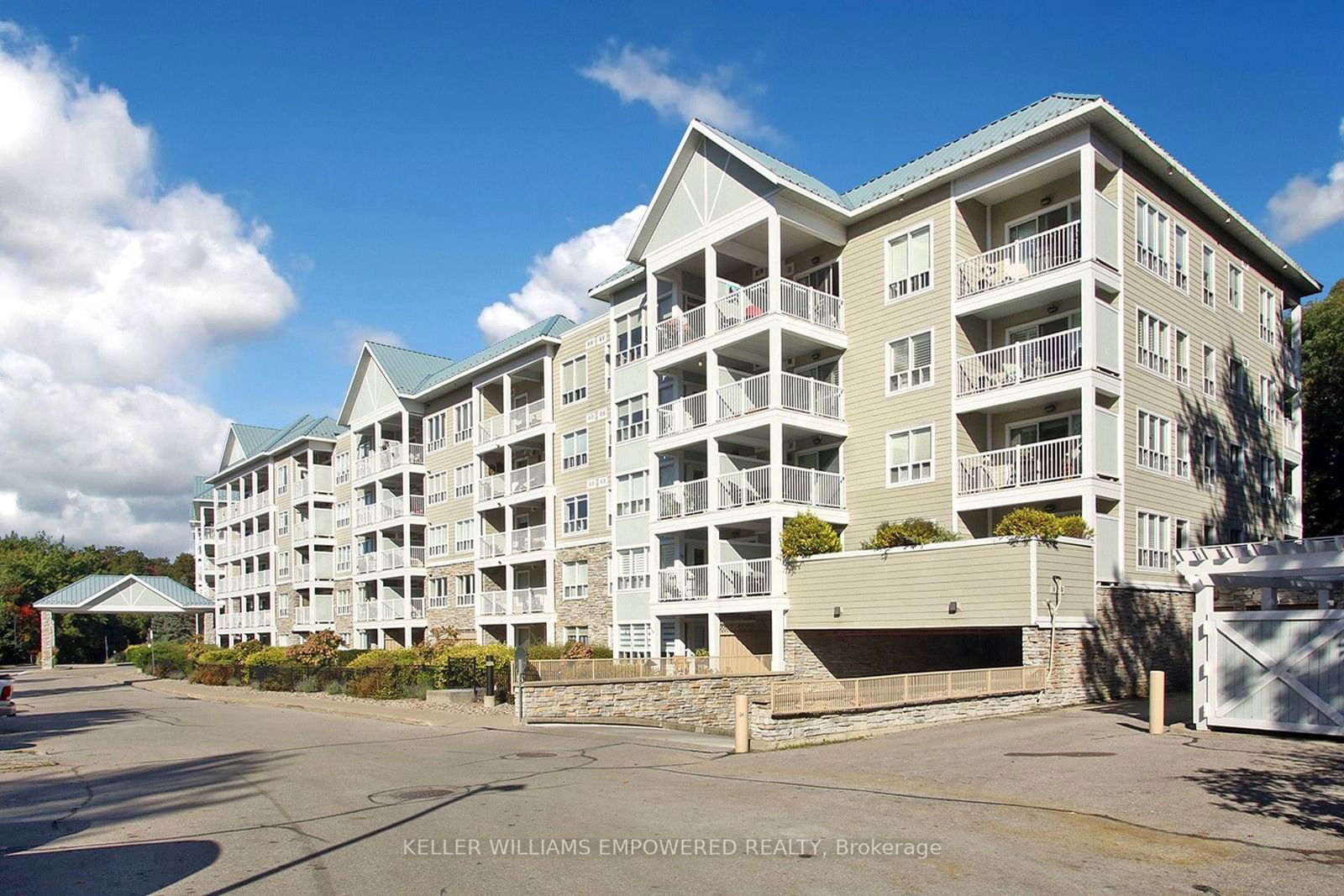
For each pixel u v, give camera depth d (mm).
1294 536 33844
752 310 30203
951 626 23812
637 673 26500
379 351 53312
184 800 13039
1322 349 39219
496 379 44188
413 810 11633
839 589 26562
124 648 88375
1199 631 17141
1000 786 12391
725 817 10766
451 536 47844
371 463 54562
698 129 31469
